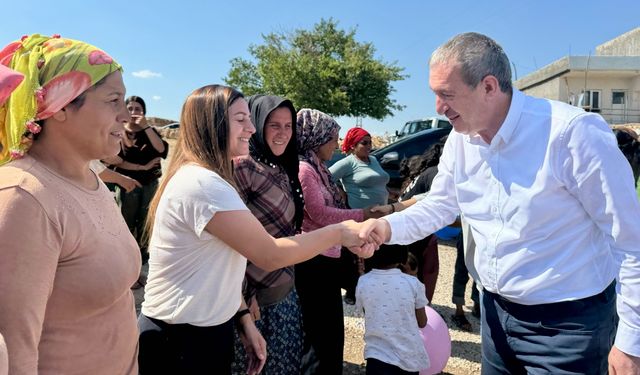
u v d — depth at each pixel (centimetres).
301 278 262
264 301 224
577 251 165
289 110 231
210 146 176
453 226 383
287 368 231
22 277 104
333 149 313
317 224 282
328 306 264
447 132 845
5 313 100
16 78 106
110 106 128
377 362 267
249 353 203
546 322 171
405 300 269
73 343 122
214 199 160
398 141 852
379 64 2972
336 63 2883
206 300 168
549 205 162
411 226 215
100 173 409
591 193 154
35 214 108
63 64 118
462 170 186
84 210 123
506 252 174
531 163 162
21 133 116
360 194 444
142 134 467
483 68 158
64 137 125
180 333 169
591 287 167
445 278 545
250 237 163
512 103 164
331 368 264
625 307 152
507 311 183
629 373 152
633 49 2898
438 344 297
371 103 2938
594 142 150
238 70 3250
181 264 167
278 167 234
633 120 2239
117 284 127
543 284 167
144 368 172
